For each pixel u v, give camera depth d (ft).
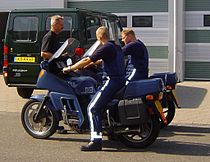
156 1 47.47
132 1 48.44
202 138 25.70
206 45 46.80
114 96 22.91
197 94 39.11
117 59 22.63
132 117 22.41
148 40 48.08
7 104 35.86
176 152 22.68
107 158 21.54
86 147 22.77
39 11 34.99
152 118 22.74
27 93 38.22
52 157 21.72
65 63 24.36
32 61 35.04
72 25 33.96
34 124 25.36
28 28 35.24
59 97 24.14
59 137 25.62
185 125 28.68
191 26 46.96
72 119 24.11
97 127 22.72
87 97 23.76
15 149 23.15
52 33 26.66
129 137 23.44
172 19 46.96
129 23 48.70
